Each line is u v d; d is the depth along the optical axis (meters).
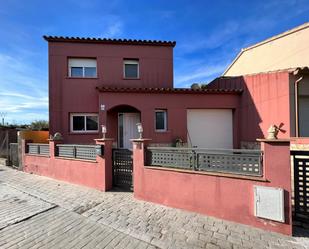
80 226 4.34
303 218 3.96
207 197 4.47
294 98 8.95
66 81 11.28
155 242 3.63
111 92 10.13
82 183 7.00
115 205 5.23
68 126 11.18
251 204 3.98
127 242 3.69
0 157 12.68
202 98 10.62
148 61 12.09
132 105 10.23
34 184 7.57
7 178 8.75
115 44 11.80
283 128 8.99
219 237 3.67
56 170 8.04
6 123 24.62
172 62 12.28
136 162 5.59
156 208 4.94
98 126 11.26
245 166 4.10
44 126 21.86
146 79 12.03
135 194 5.62
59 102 11.18
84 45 11.54
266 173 3.82
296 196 4.03
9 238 3.96
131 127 11.10
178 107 10.50
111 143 6.52
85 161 6.90
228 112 10.99
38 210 5.24
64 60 11.33
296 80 8.97
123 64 11.92
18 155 10.44
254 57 16.09
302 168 3.98
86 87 11.41
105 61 11.67
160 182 5.15
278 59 14.15
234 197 4.16
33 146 9.48
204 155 4.57
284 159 3.69
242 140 10.62
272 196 3.75
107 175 6.34
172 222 4.26
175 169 4.90
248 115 10.23
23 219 4.75
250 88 10.18
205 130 10.83
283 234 3.68
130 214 4.70
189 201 4.70
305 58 12.74
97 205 5.30
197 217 4.41
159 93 10.39
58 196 6.17
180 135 10.47
